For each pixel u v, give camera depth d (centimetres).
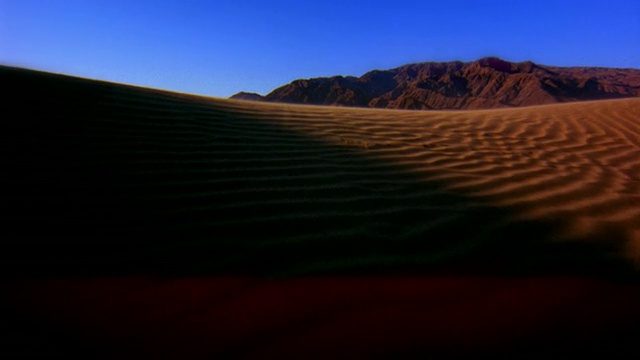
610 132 570
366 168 362
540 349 139
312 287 180
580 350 139
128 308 158
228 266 196
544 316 161
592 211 287
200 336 142
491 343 142
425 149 450
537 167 402
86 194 258
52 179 270
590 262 212
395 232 243
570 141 528
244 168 329
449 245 230
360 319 156
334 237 232
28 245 200
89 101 421
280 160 357
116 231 221
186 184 288
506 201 304
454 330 150
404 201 293
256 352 134
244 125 455
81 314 152
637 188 344
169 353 132
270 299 169
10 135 320
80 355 129
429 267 203
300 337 144
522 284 188
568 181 358
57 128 349
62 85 441
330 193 296
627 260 215
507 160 425
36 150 306
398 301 170
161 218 239
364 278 190
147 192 270
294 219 250
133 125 389
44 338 137
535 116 684
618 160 444
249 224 240
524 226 259
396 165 380
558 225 262
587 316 161
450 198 304
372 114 648
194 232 227
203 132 405
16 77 431
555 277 196
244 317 155
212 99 572
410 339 144
